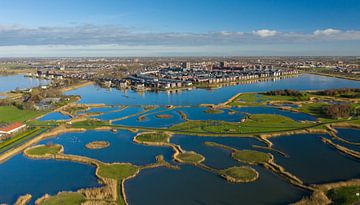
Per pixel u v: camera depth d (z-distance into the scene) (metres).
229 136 196.75
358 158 157.75
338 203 109.50
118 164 151.12
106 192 121.19
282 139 191.00
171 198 119.50
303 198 115.31
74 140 194.00
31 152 169.88
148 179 136.00
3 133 197.75
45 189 129.00
